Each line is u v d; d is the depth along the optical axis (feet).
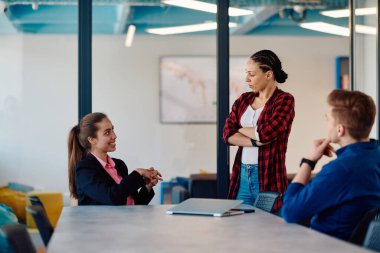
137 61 18.44
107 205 11.27
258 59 13.69
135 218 9.24
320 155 8.87
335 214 8.43
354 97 8.58
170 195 18.51
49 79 17.99
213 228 8.15
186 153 18.65
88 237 7.49
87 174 11.67
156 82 18.56
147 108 18.49
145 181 11.69
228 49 18.40
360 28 19.95
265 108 13.66
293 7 19.24
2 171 17.76
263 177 13.51
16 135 17.90
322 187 8.29
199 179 18.58
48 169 17.97
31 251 6.68
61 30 17.99
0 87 17.83
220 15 18.37
